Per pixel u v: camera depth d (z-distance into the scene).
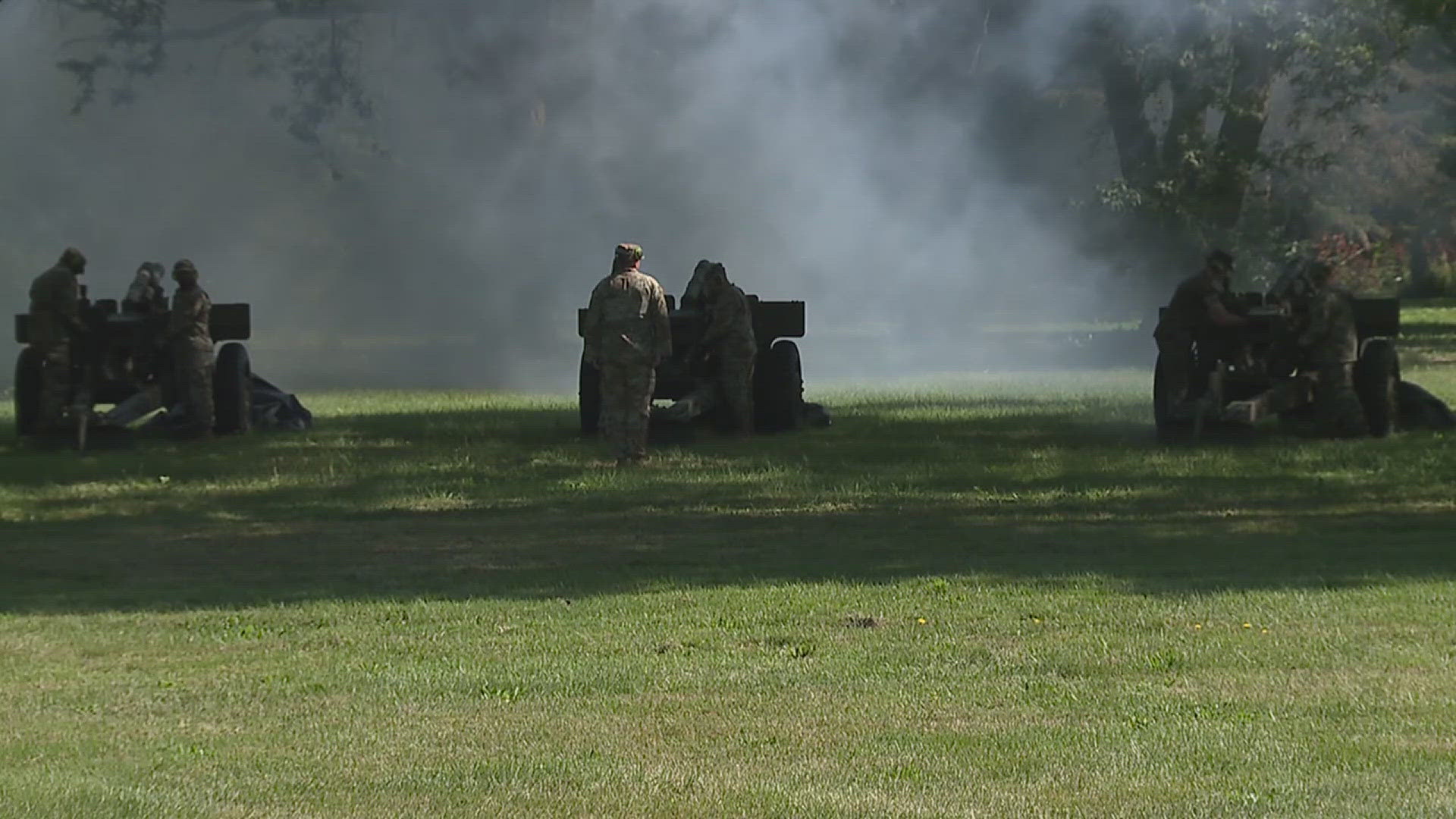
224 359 65.50
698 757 22.23
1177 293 62.00
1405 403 64.12
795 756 22.22
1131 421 68.00
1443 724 23.44
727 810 19.84
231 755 22.50
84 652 29.33
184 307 64.19
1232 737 22.83
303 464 56.81
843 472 53.53
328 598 34.53
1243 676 26.44
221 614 32.72
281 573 37.84
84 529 44.97
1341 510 46.19
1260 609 31.78
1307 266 62.88
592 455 57.94
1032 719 23.97
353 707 25.25
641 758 22.22
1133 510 46.38
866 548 40.31
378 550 41.00
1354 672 26.66
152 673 27.75
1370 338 64.75
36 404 65.19
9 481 53.81
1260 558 38.19
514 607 33.19
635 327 55.59
